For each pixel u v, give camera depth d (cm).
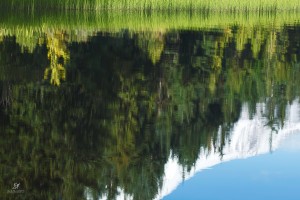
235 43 5412
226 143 2122
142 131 2045
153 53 4738
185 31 6688
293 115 2595
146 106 2483
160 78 3356
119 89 2867
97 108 2328
